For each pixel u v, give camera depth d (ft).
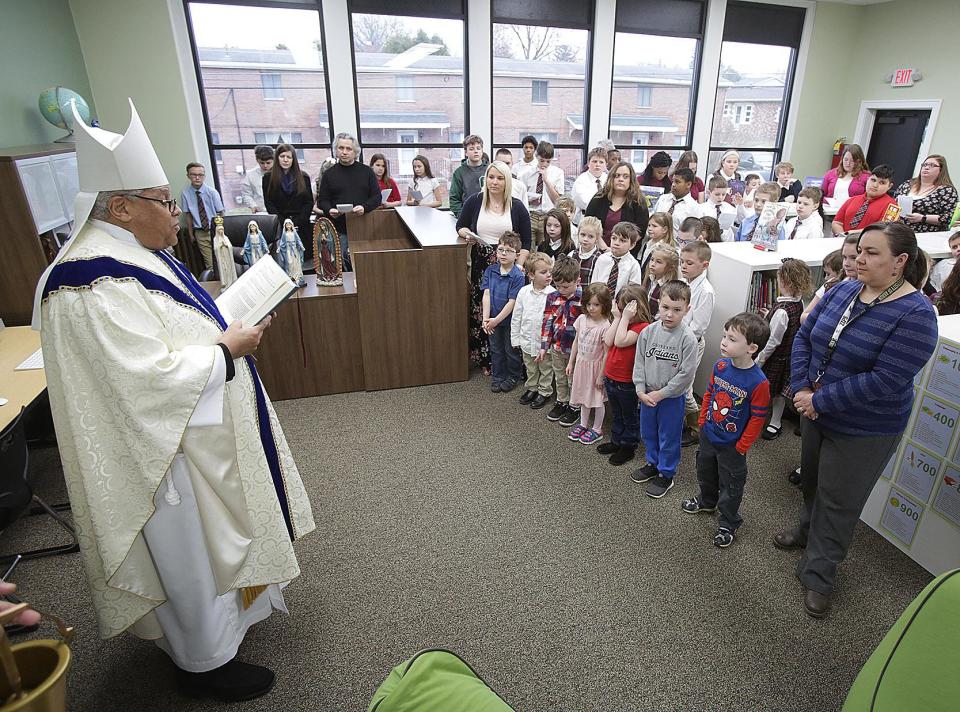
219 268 10.57
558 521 7.50
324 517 7.58
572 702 5.09
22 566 6.87
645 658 5.51
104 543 4.06
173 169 18.19
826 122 25.04
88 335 3.82
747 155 24.66
